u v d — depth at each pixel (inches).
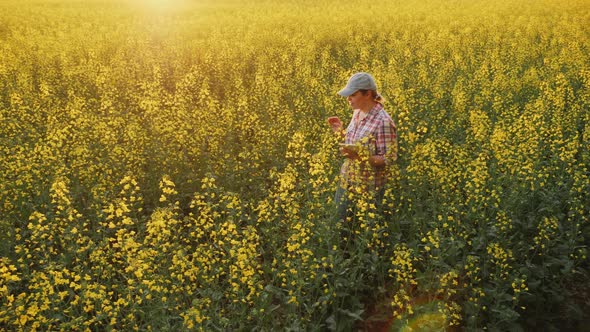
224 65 649.0
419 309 217.0
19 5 1422.2
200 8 1497.3
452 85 556.4
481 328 222.1
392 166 265.1
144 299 205.2
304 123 399.5
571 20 1021.2
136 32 933.2
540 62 663.1
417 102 475.5
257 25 1036.5
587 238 289.3
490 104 480.4
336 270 227.9
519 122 342.3
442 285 210.2
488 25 959.0
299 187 284.5
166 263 217.6
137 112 477.4
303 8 1476.4
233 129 405.4
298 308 224.5
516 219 274.1
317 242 255.9
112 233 290.8
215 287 217.9
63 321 197.0
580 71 558.3
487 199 259.4
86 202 308.2
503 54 691.4
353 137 270.4
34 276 187.8
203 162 353.4
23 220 292.4
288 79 571.8
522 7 1226.6
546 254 260.2
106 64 713.6
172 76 625.0
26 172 292.5
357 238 259.8
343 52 789.2
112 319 183.9
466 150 331.9
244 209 307.7
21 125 400.8
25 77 541.6
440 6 1349.7
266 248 281.6
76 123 357.4
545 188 299.6
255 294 213.8
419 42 807.7
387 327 229.0
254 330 214.5
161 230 212.4
